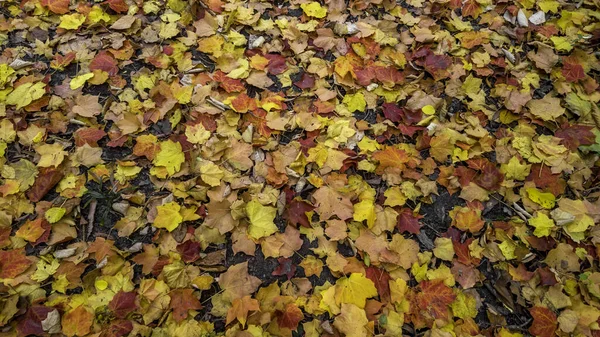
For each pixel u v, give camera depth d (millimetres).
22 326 1948
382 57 3029
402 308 2121
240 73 2840
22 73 2736
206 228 2283
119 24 2998
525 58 3064
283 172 2473
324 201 2393
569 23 3227
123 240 2262
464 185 2514
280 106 2740
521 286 2213
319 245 2295
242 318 1993
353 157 2541
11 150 2459
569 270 2254
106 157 2510
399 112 2756
